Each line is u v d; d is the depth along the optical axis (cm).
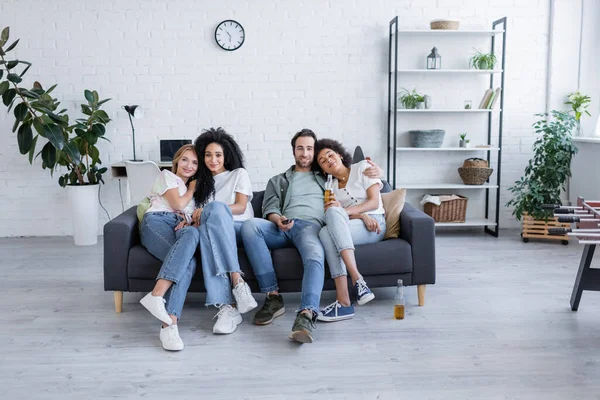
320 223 341
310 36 546
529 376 246
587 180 529
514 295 359
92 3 535
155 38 541
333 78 551
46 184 553
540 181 513
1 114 541
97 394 234
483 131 564
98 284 392
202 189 339
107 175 555
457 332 298
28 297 363
